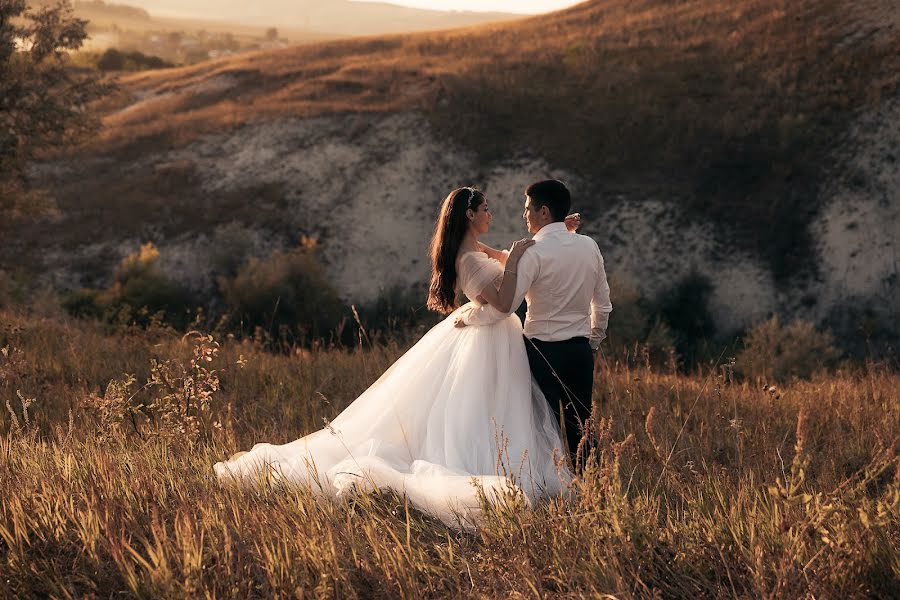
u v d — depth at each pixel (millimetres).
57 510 3242
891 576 2633
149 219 36375
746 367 18859
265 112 45281
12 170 22281
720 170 36219
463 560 2963
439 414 4215
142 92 60531
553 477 3957
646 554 2834
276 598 2625
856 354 28938
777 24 46219
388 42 64250
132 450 4418
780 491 2904
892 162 34094
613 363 7930
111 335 10125
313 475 3814
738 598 2635
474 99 43406
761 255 32375
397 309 27109
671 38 49094
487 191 38000
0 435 4875
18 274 27969
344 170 39156
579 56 48688
